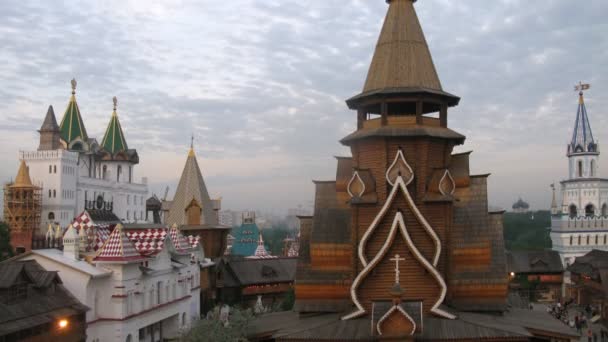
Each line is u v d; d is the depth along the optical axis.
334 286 40.19
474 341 34.19
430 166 40.34
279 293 98.31
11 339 42.44
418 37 42.41
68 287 52.31
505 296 38.34
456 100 42.31
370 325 36.31
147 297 60.16
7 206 126.94
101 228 65.69
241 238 167.12
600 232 139.50
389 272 37.69
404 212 38.28
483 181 40.53
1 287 44.44
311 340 35.31
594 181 153.88
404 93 40.34
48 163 135.38
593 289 99.81
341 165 42.88
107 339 54.12
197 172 87.38
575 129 158.38
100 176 168.00
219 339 40.62
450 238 38.78
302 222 42.78
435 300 37.25
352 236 39.72
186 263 71.50
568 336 35.88
